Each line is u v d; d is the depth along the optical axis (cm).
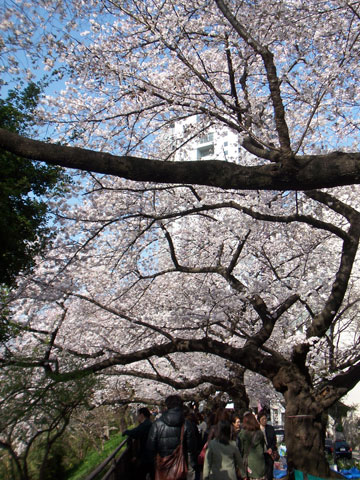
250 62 895
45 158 450
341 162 471
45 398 535
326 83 750
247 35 637
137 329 1149
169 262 1168
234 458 636
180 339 893
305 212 966
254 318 1207
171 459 593
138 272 1027
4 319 758
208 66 967
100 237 998
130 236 974
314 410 753
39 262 887
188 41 836
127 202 949
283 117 555
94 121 902
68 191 885
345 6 762
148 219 957
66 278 922
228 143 1091
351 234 801
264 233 952
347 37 776
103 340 1161
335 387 775
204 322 1008
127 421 2595
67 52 808
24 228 677
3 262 651
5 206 625
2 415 504
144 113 930
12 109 727
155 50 826
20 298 916
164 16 805
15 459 484
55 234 796
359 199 1139
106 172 468
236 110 838
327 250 1098
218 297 969
